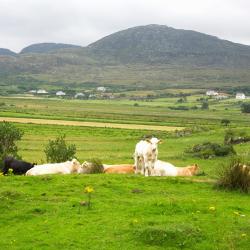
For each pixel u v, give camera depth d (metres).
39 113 154.12
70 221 17.19
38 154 60.19
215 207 19.03
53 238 15.46
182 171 29.89
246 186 22.56
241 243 15.16
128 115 182.38
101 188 22.39
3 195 20.16
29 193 20.98
